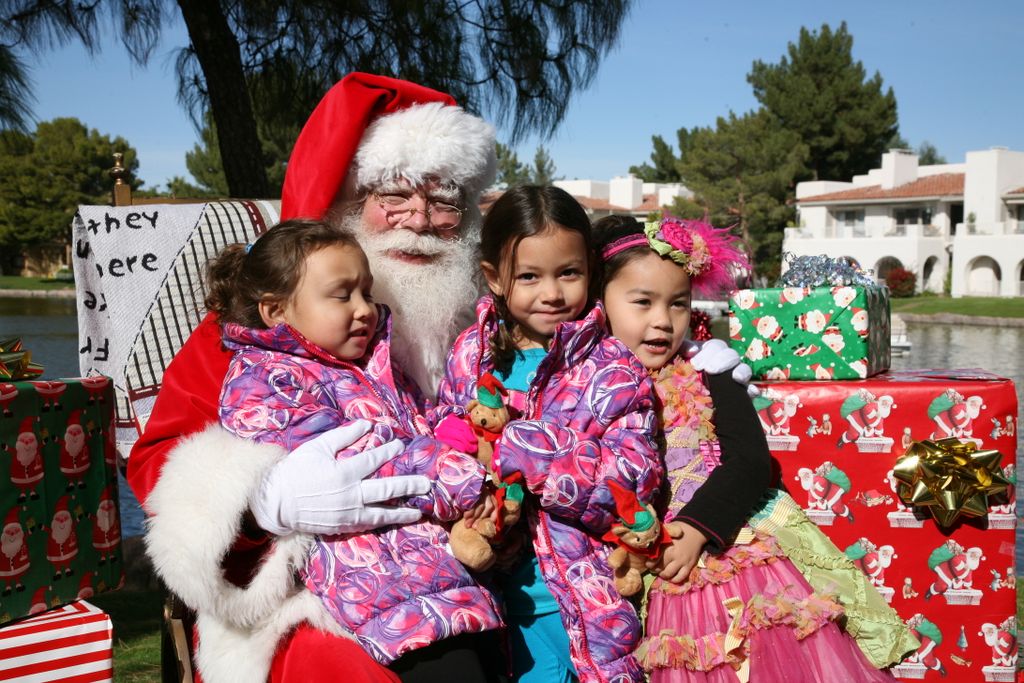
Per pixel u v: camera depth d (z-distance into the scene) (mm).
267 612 1895
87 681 2293
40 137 50094
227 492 1810
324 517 1840
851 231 44094
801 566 2074
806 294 2684
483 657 2098
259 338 1996
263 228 3092
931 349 22359
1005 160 41000
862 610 2053
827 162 48406
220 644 1922
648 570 1992
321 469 1846
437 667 1855
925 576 2551
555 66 5809
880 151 48812
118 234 2969
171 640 2229
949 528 2531
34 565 2295
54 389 2354
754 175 39281
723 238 2199
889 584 2566
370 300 2092
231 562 1973
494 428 1990
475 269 2535
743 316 2750
